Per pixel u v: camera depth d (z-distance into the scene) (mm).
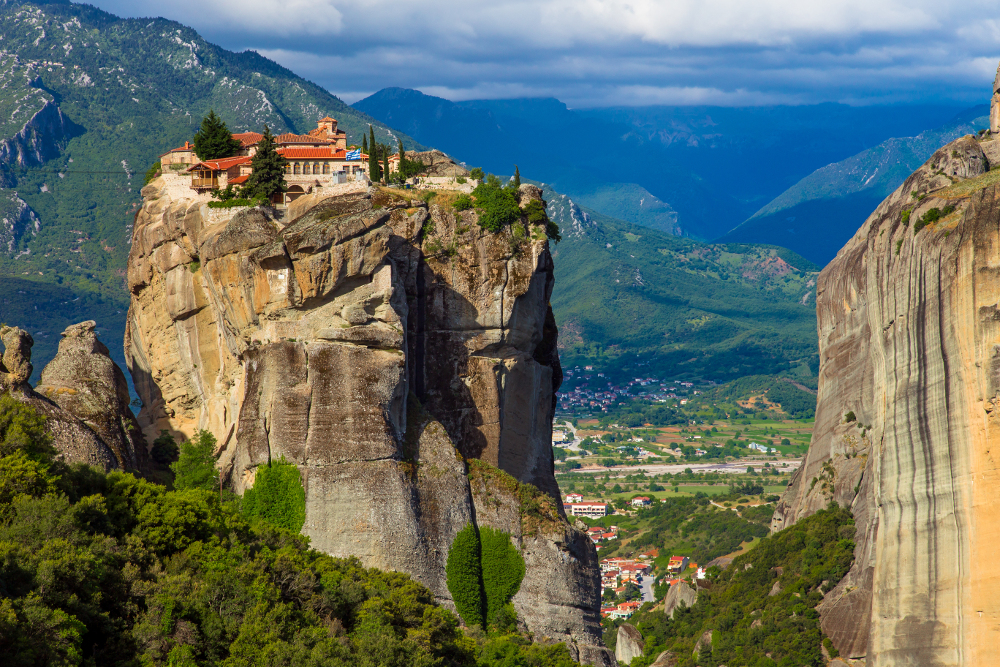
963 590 109125
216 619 76500
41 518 76312
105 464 97188
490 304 123125
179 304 121875
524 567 110000
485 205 124438
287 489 104375
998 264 106625
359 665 79438
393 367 106750
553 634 109312
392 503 104750
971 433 108688
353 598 90312
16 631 62438
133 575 75875
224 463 110125
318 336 106812
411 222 121188
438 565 106250
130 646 71250
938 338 115000
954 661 110000
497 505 111188
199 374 122375
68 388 104312
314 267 106375
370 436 105625
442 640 93375
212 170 124500
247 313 109875
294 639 78875
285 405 105500
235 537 88875
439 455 110250
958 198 123625
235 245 110438
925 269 119562
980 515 107250
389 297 107938
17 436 85312
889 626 120312
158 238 124500
